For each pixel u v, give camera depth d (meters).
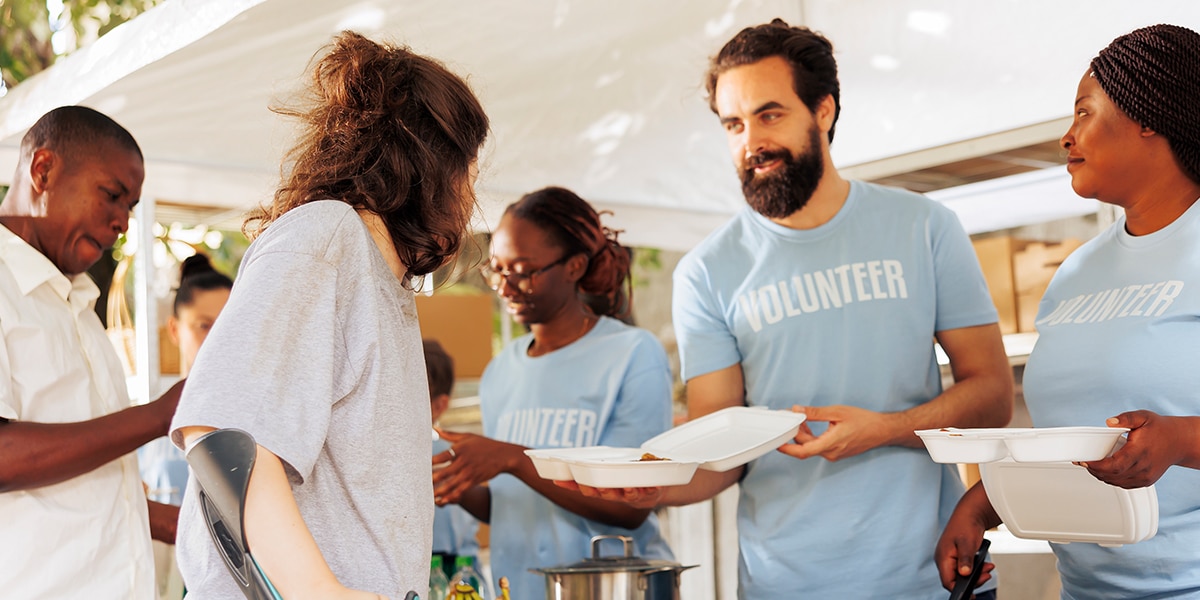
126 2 4.06
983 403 2.11
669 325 6.43
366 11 2.21
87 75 2.28
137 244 2.72
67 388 1.87
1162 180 1.74
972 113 2.93
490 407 2.88
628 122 3.16
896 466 2.12
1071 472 1.68
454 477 2.42
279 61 2.24
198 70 2.22
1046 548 2.94
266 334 1.11
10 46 4.21
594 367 2.65
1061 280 1.95
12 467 1.66
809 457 2.16
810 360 2.18
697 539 4.48
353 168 1.25
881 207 2.22
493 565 2.76
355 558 1.17
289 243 1.17
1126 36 1.75
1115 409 1.75
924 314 2.16
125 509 1.96
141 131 2.55
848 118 3.16
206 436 1.06
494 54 2.65
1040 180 3.15
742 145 2.20
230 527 1.06
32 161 1.88
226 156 2.76
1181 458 1.51
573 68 2.83
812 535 2.14
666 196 3.51
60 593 1.81
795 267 2.21
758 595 2.21
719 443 2.01
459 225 1.31
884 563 2.09
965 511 2.00
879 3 2.97
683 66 2.98
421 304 6.08
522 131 3.07
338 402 1.18
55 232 1.89
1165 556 1.71
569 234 2.68
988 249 3.22
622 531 2.69
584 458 2.01
